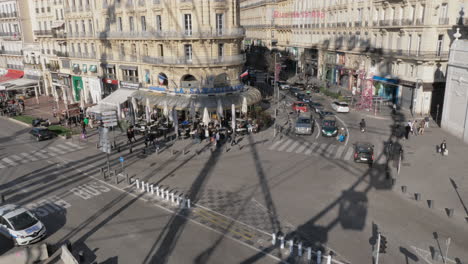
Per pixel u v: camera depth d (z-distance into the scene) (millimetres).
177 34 42094
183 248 19562
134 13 46875
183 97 44031
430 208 23672
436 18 45500
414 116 48250
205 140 39562
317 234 20781
